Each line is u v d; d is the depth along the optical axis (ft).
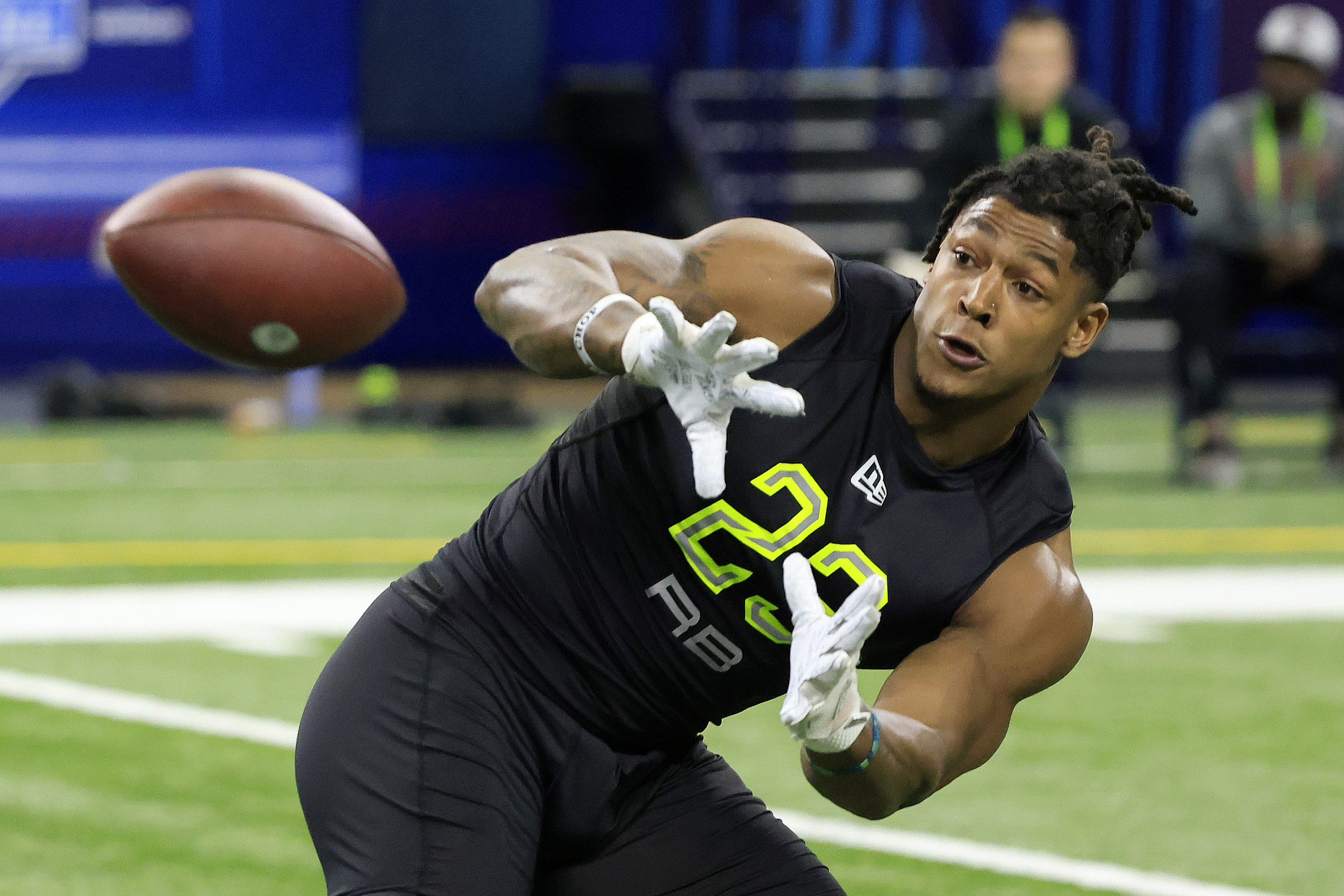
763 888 30.58
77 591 76.95
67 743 52.01
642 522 28.63
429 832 28.55
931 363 27.04
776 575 27.84
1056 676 28.91
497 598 29.78
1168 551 88.53
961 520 28.09
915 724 26.58
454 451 138.51
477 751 29.04
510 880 28.78
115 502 107.14
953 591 28.07
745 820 31.19
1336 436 116.88
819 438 27.58
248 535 93.40
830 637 23.45
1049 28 102.94
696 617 28.81
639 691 29.78
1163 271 162.71
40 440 148.66
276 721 54.95
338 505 105.40
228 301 31.35
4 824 44.14
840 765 25.00
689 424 24.25
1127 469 123.44
